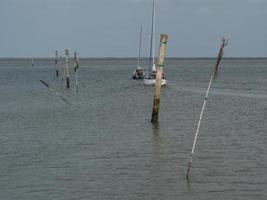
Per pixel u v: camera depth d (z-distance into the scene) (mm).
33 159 28953
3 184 23734
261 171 25422
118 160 28234
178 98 66250
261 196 21422
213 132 37469
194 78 121812
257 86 89688
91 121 44562
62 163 27766
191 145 32344
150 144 32875
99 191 22344
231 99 64000
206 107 54812
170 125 41281
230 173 25109
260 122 42469
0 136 37219
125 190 22469
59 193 22172
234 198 21203
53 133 38250
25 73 159625
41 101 64000
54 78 124562
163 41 38875
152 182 23656
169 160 28109
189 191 22203
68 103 60812
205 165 26797
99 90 82562
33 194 22109
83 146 32656
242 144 32562
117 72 166250
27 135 37531
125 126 41125
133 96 70000
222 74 145500
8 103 62188
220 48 24672
